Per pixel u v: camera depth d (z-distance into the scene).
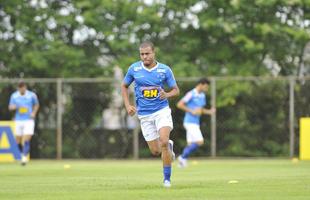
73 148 84.62
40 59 90.25
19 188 37.44
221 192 33.41
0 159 78.69
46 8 94.44
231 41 93.38
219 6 92.50
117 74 91.44
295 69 93.56
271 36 92.38
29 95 70.25
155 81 36.69
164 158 36.66
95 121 84.50
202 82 63.94
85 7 93.44
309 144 79.62
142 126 37.59
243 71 91.62
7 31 93.88
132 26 92.06
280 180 42.16
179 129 84.06
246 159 81.94
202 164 69.38
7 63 92.25
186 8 92.56
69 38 95.62
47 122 84.38
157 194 32.38
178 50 93.62
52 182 42.28
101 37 95.31
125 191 34.22
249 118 83.81
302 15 93.56
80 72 92.31
